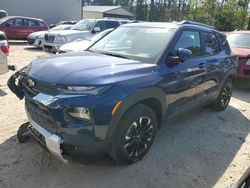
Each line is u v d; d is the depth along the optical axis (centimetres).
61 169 322
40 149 358
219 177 333
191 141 418
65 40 1091
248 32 874
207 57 461
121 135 302
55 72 297
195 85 421
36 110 297
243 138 446
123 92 289
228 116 545
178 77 371
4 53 562
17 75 358
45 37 1161
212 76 472
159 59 355
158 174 326
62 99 271
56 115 271
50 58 347
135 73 317
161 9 6862
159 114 361
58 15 2838
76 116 269
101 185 300
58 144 272
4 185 289
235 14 4416
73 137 271
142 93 310
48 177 306
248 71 727
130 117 306
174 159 362
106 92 278
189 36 418
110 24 1201
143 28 423
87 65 314
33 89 303
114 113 281
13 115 461
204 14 4469
